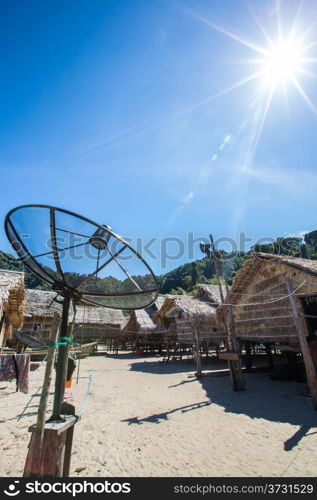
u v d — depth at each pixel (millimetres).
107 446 3988
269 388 7879
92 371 11797
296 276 8125
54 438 2223
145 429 4688
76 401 6695
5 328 11625
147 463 3457
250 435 4336
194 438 4266
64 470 2488
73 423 2461
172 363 14656
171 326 18516
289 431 4445
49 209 2619
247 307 10539
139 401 6645
